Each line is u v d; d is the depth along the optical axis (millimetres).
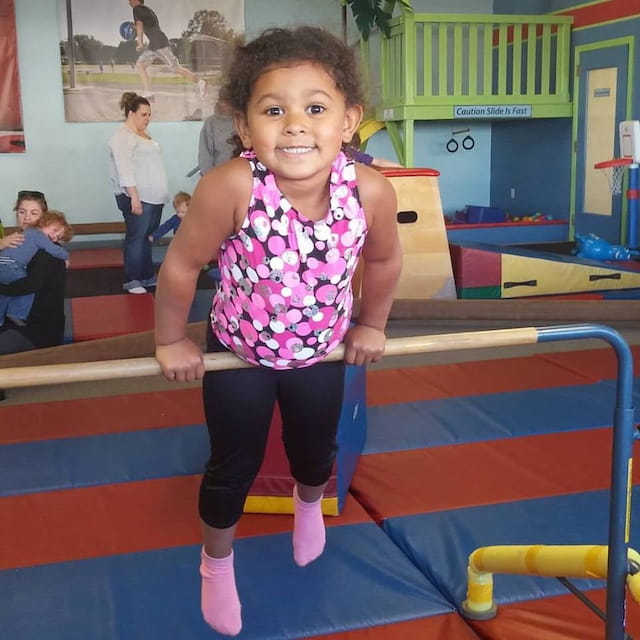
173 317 1410
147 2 8086
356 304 3893
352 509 2441
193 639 1836
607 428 3072
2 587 2055
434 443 2947
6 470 2766
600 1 7207
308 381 1489
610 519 1580
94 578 2088
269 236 1291
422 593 1998
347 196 1314
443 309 4805
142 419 3252
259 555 2176
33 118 8102
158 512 2443
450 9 8719
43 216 3906
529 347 4328
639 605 1918
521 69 8172
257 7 8281
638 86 6859
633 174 6168
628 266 5590
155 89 8281
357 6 7324
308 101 1235
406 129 7070
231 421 1470
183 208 6293
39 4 7891
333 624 1876
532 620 1866
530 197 8516
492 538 2236
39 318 3820
